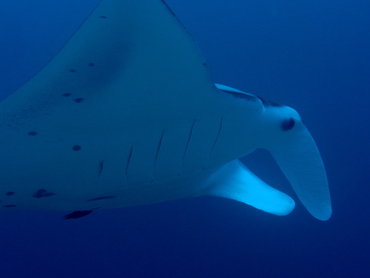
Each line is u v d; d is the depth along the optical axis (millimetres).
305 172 1409
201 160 1121
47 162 926
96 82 790
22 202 1045
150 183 1133
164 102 884
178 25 706
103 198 1150
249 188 1729
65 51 716
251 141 1173
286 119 1205
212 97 918
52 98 796
